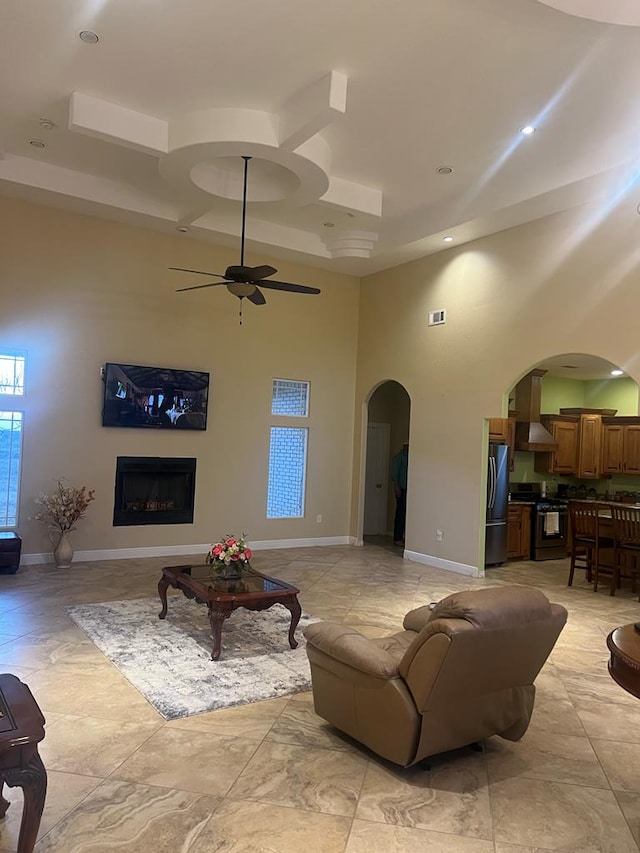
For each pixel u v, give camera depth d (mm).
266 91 4512
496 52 3939
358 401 8977
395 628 4945
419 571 7188
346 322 8945
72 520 6648
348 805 2510
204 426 7695
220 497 7914
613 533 6281
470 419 7145
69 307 6844
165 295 7441
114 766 2744
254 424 8156
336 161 5629
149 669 3850
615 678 1979
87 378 6973
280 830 2330
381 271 8641
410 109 4672
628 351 5523
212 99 4652
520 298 6562
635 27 3605
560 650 4590
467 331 7215
